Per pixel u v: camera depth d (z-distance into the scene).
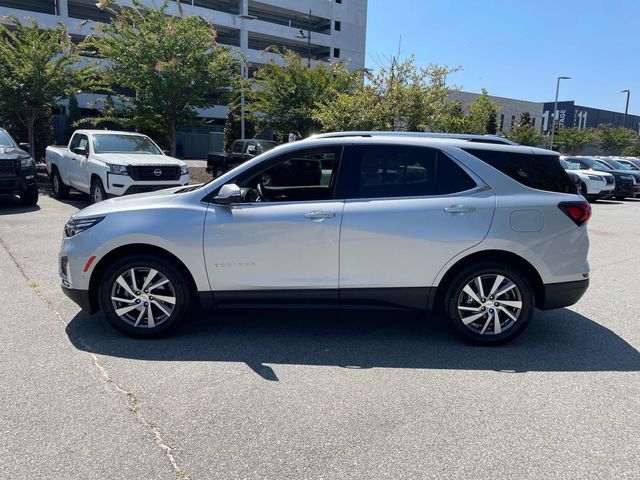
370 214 4.38
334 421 3.28
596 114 61.69
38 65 16.39
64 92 17.14
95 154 11.48
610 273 7.54
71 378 3.79
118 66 16.19
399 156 4.54
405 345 4.58
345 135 4.77
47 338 4.54
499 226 4.36
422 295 4.47
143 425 3.19
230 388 3.70
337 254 4.39
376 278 4.42
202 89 16.41
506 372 4.06
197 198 4.56
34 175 11.81
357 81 17.41
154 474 2.73
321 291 4.46
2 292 5.77
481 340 4.54
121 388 3.66
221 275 4.46
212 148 45.47
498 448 3.02
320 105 17.11
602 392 3.75
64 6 40.66
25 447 2.94
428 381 3.88
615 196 21.33
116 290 4.54
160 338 4.61
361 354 4.37
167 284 4.53
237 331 4.85
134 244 4.53
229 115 32.66
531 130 40.09
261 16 55.88
